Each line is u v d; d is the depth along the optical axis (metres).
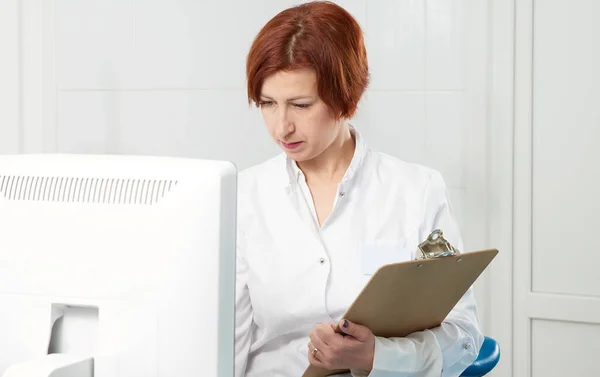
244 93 2.72
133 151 2.83
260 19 2.68
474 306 1.58
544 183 2.50
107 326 0.88
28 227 0.91
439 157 2.56
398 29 2.57
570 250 2.49
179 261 0.86
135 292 0.87
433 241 1.25
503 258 2.52
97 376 0.89
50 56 2.86
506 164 2.50
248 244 1.61
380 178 1.65
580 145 2.46
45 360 0.87
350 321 1.25
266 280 1.58
